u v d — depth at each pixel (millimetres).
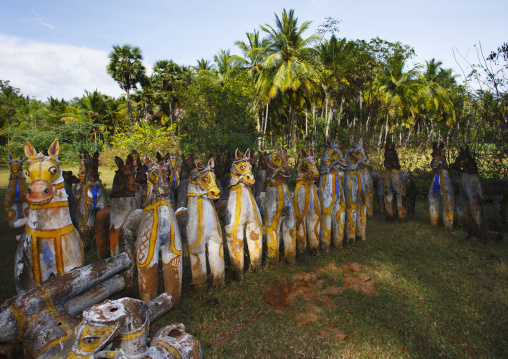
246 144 13000
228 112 13742
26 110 36812
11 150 28672
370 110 20734
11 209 8953
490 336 4195
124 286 5062
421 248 7363
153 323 4512
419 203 11680
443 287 5539
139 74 32031
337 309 4871
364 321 4578
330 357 3848
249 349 4031
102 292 4559
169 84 35625
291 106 26453
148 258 4602
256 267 6082
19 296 3502
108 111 38031
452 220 8570
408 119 34406
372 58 18766
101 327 2791
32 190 4125
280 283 5730
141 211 5426
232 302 5078
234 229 5691
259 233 5984
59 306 3670
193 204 5191
